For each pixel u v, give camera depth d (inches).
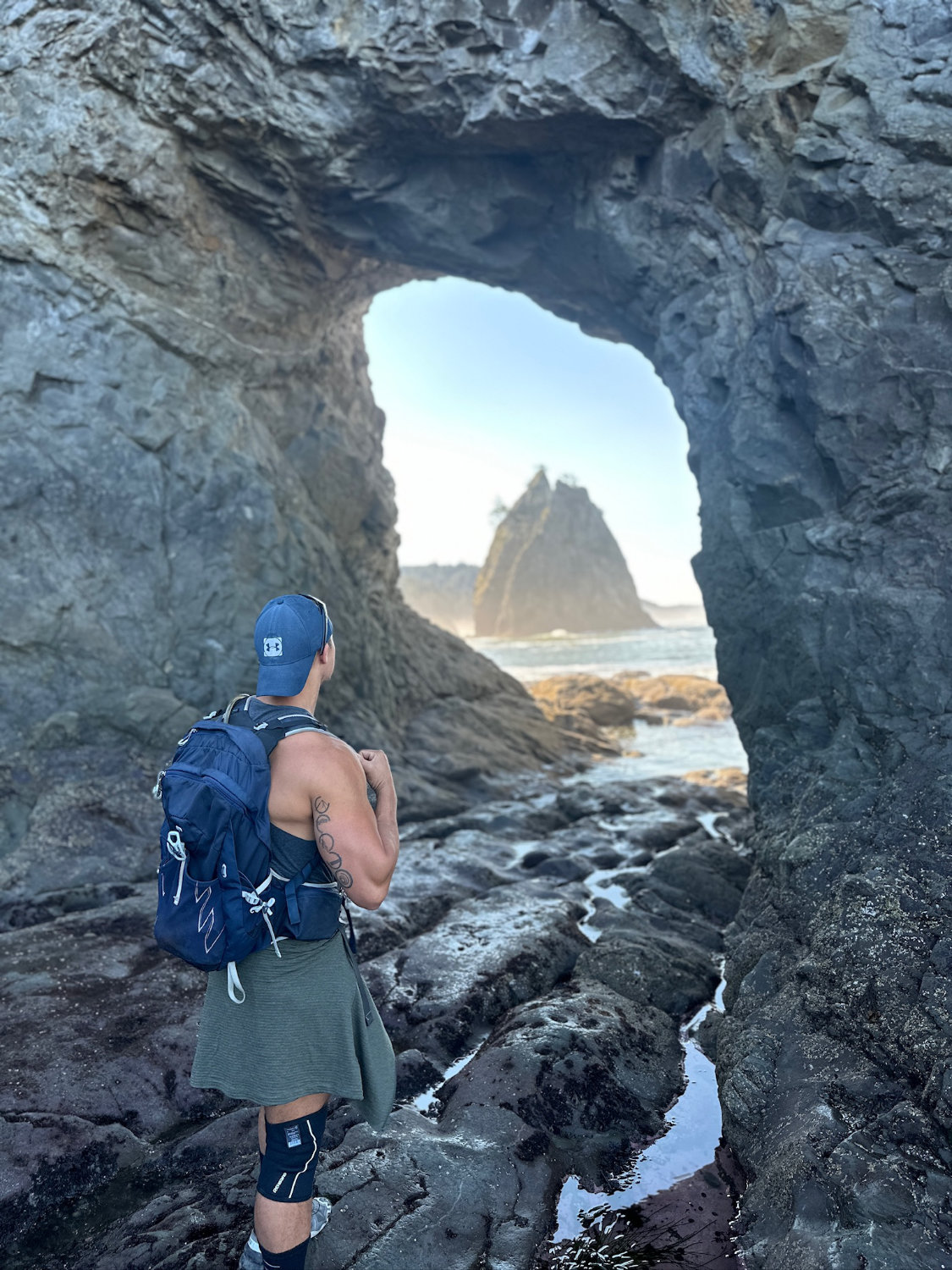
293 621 85.1
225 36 252.2
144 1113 127.2
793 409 229.9
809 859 162.4
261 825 76.6
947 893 132.2
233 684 279.0
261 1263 89.2
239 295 305.6
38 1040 140.3
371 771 87.6
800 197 230.8
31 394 253.4
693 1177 117.6
